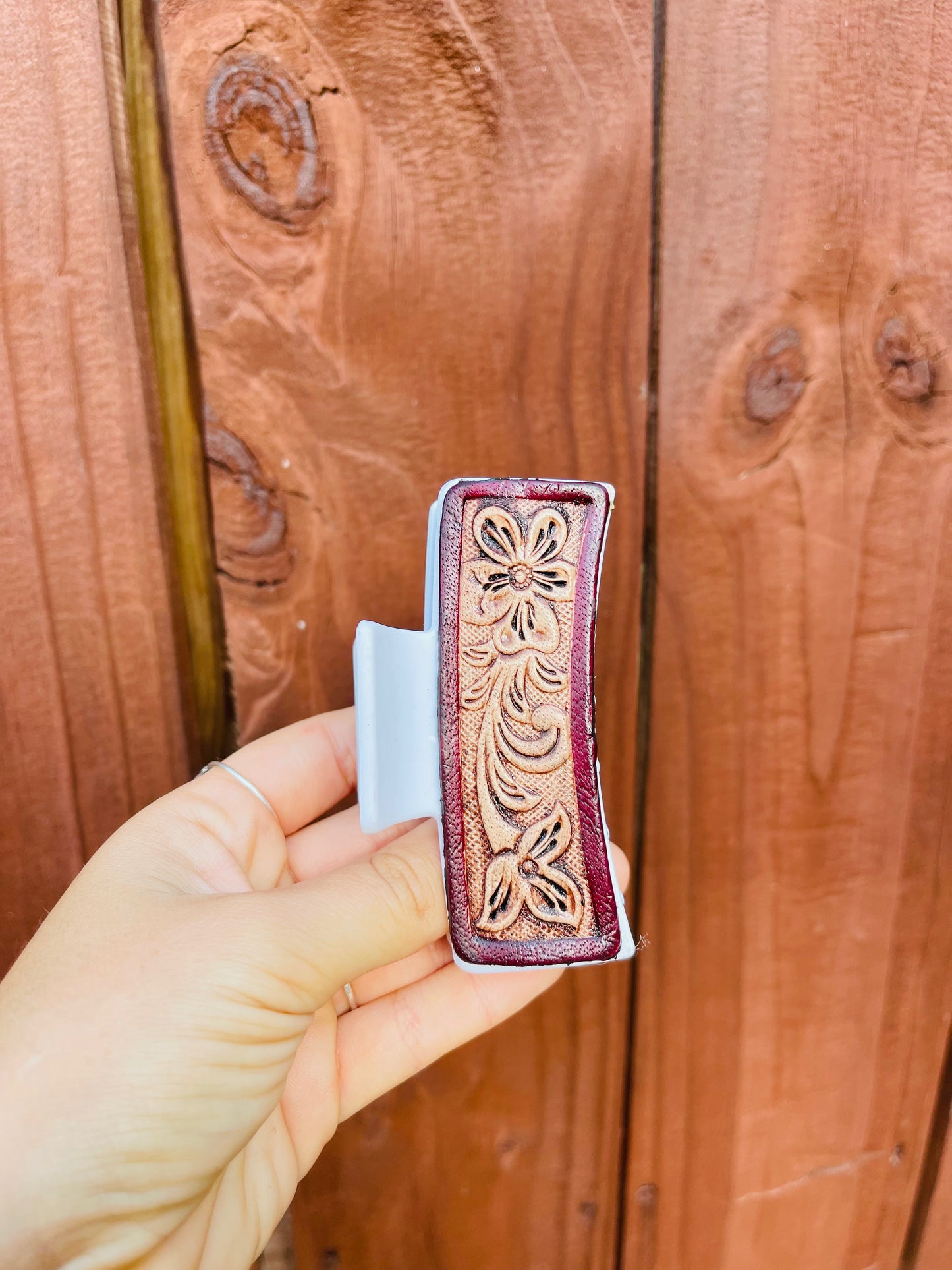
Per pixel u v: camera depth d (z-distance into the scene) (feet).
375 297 0.59
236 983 0.46
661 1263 0.71
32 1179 0.43
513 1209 0.69
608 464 0.62
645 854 0.66
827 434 0.63
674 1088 0.69
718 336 0.61
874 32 0.60
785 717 0.66
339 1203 0.67
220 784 0.59
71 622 0.61
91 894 0.50
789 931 0.68
